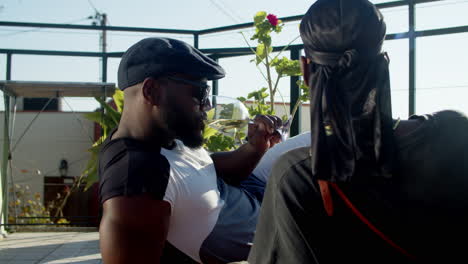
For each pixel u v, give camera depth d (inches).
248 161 74.7
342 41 36.9
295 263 39.3
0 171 280.1
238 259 63.7
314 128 37.6
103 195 52.5
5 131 283.3
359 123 36.5
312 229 38.3
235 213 65.1
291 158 40.6
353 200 37.2
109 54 276.2
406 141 37.5
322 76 38.0
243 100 173.9
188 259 59.9
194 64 58.2
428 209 37.3
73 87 262.8
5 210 285.0
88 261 207.6
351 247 37.8
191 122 58.7
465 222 37.8
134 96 58.7
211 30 251.8
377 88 36.4
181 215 57.1
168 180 54.4
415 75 199.0
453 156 37.7
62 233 286.2
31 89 269.3
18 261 208.5
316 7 39.2
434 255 37.9
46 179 599.5
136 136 58.5
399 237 37.2
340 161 36.6
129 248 49.4
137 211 50.3
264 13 161.3
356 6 37.3
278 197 40.2
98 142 232.8
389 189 37.0
